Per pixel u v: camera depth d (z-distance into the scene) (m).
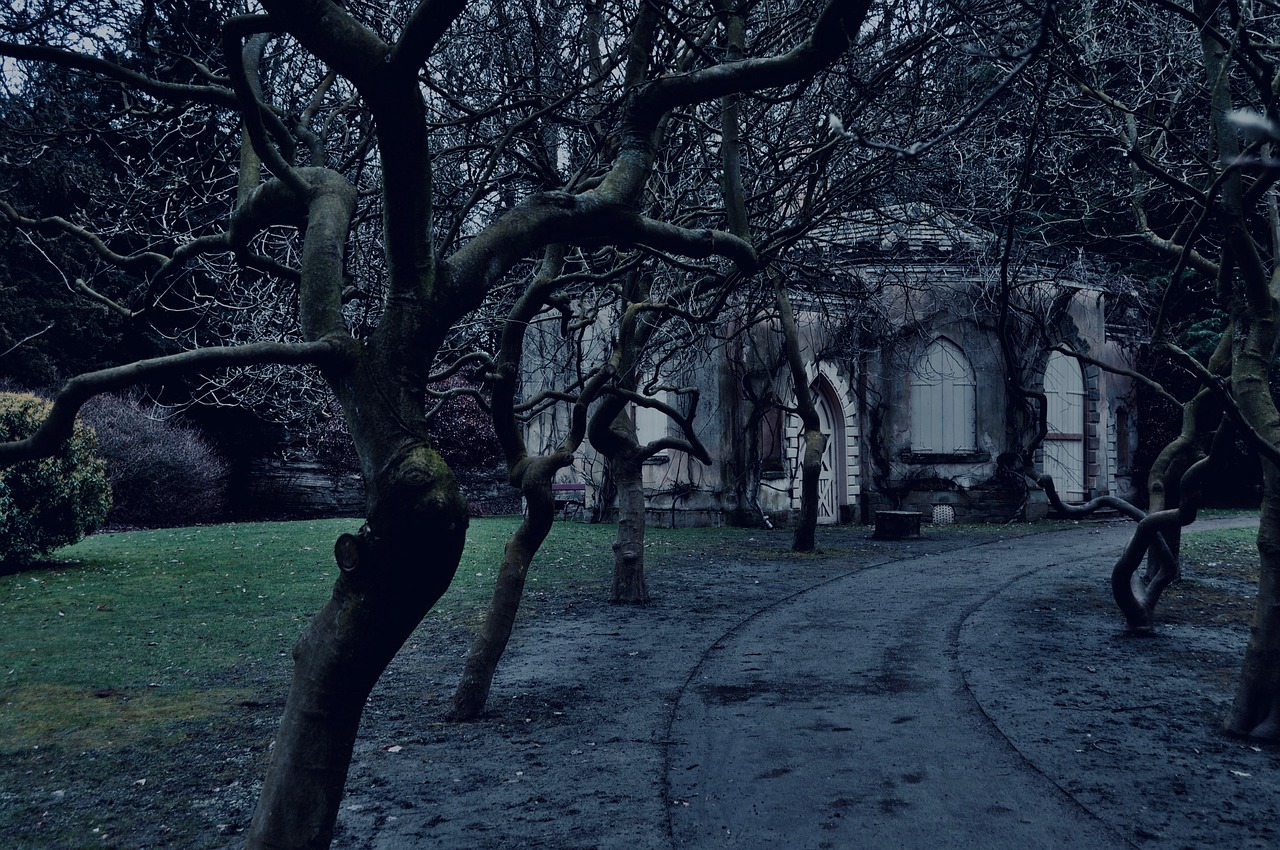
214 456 27.14
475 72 8.36
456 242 8.33
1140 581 11.93
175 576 13.04
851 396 22.91
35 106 7.30
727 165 6.81
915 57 7.48
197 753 5.77
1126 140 8.08
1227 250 6.46
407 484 2.96
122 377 2.60
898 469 23.09
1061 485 24.03
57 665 8.09
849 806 4.84
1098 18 8.96
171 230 8.13
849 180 8.20
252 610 10.68
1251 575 13.15
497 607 6.83
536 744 6.00
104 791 5.10
